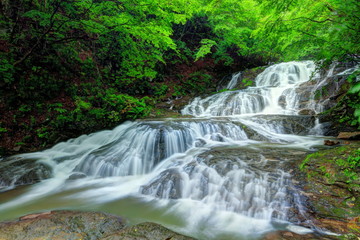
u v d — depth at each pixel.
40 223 2.98
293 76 12.89
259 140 6.69
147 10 7.34
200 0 11.30
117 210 3.69
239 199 3.60
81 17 8.72
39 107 7.70
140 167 5.90
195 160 5.05
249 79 14.71
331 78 9.55
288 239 2.61
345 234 2.52
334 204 3.00
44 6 9.46
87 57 11.38
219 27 15.06
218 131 7.34
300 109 9.14
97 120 8.82
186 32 18.22
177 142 6.59
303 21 4.00
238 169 4.21
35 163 5.88
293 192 3.39
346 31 2.87
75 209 3.74
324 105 8.59
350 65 9.84
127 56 11.33
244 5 13.28
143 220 3.30
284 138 6.76
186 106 12.31
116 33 9.60
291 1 3.62
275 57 18.55
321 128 7.16
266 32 4.69
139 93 13.35
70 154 6.76
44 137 7.24
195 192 4.05
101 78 11.59
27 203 4.09
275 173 3.93
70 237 2.61
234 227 3.05
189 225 3.14
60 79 9.17
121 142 7.06
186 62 18.03
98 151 6.55
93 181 5.35
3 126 6.58
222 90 14.55
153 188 4.37
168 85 15.16
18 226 2.89
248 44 16.78
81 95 9.64
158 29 8.02
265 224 3.05
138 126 7.70
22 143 6.70
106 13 8.73
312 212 2.98
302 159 4.38
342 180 3.33
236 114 10.54
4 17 8.54
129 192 4.57
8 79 7.05
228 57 17.33
